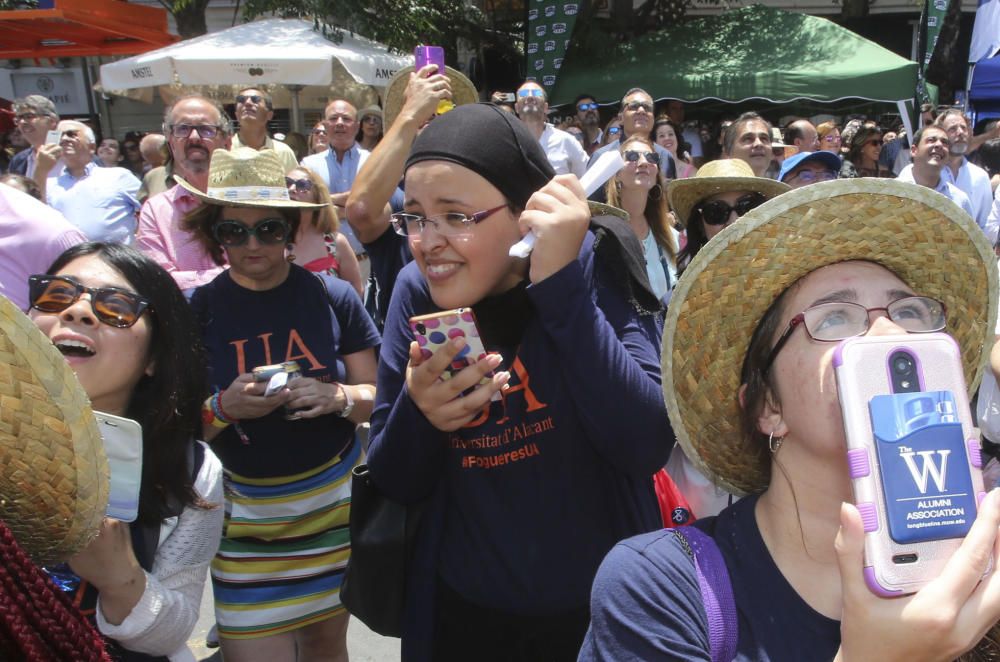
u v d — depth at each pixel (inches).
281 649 96.3
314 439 97.0
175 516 64.3
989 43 415.8
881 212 41.2
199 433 69.7
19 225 96.1
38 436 36.9
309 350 99.1
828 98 440.1
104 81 339.0
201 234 101.3
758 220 40.8
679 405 46.9
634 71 481.4
